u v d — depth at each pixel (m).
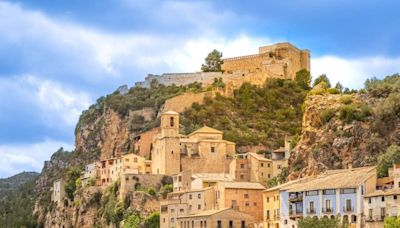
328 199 196.00
